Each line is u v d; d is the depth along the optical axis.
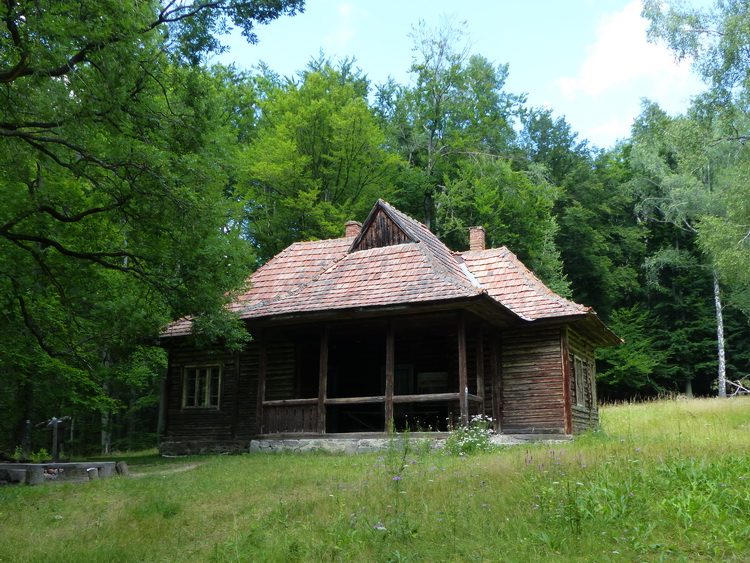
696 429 18.89
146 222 15.55
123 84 13.14
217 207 16.69
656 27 30.22
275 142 32.75
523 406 19.55
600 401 42.72
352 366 22.39
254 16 15.22
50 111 12.98
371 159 34.94
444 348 21.30
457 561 7.38
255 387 21.59
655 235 52.50
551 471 10.30
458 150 40.53
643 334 46.25
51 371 21.61
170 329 22.05
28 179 15.97
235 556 8.12
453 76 40.84
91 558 8.24
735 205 30.30
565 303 19.59
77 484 13.19
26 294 17.94
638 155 50.75
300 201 32.62
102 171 15.55
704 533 7.61
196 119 15.76
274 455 17.53
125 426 40.66
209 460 17.77
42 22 11.80
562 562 6.98
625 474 9.80
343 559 7.71
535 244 38.56
